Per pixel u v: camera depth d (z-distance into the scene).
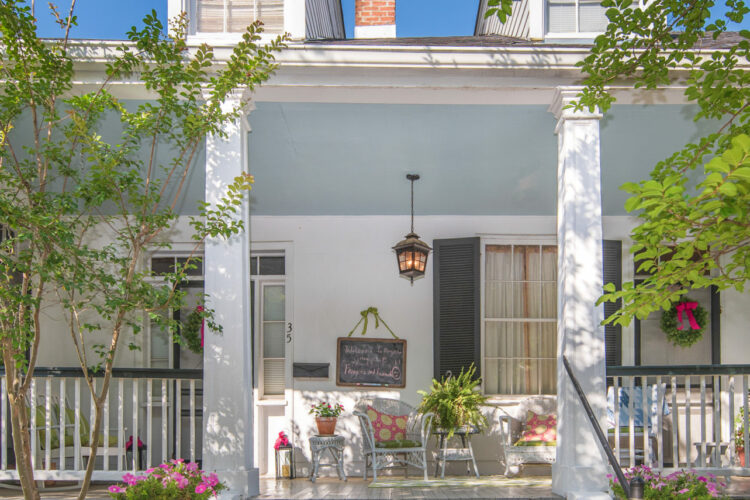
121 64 5.03
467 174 8.02
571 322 5.93
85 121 4.85
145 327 8.80
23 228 4.43
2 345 4.70
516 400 8.70
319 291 8.88
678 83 6.02
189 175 7.72
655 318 8.98
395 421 8.06
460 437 8.55
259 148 7.61
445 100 6.31
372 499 5.97
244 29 6.76
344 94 6.19
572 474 5.80
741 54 4.49
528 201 8.58
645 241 4.25
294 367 8.77
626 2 4.55
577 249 5.97
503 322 8.88
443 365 8.67
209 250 5.96
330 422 8.19
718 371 6.42
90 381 4.88
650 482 5.38
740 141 3.02
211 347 5.88
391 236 8.93
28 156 7.14
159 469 5.40
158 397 8.82
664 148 7.45
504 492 6.27
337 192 8.39
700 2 4.38
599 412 5.87
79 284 4.54
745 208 3.62
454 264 8.74
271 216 8.94
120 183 4.83
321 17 9.16
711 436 8.70
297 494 6.34
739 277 4.34
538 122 7.15
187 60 5.70
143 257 8.80
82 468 7.48
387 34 9.14
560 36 7.12
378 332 8.84
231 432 5.81
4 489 6.69
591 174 6.02
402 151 7.62
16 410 4.73
